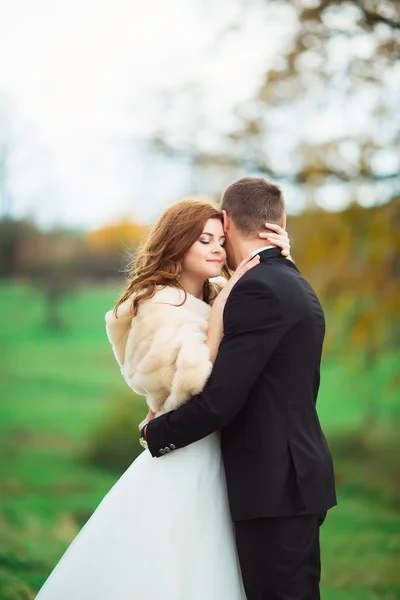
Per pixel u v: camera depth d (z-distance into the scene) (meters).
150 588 2.44
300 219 7.04
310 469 2.47
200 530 2.53
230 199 2.72
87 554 2.53
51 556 5.57
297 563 2.44
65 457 15.49
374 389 8.62
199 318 2.57
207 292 2.89
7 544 6.71
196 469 2.56
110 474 13.84
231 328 2.46
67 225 25.47
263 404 2.48
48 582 2.57
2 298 28.14
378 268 6.86
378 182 6.80
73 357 27.73
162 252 2.68
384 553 6.35
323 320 2.62
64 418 20.80
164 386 2.51
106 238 25.00
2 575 4.17
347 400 18.66
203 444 2.61
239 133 7.13
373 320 7.02
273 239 2.64
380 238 6.74
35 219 24.69
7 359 26.89
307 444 2.49
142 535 2.50
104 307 28.66
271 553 2.44
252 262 2.58
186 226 2.67
